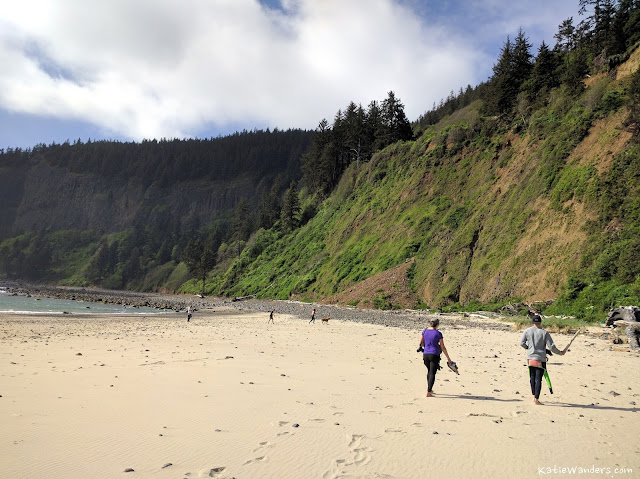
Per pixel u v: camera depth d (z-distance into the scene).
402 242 56.34
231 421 6.81
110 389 8.84
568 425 6.87
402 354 15.47
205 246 133.25
